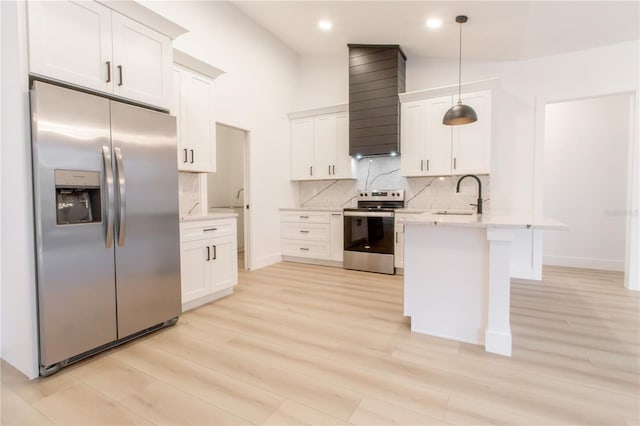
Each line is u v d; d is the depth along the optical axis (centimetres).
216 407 157
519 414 150
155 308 242
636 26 328
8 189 190
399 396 165
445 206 445
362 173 500
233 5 411
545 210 491
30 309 183
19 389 173
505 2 291
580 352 211
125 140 220
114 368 193
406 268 244
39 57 185
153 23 245
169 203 251
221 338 234
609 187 455
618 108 448
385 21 365
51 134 183
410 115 429
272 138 487
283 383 177
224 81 401
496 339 210
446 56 435
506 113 412
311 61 537
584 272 439
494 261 211
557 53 388
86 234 200
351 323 261
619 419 146
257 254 459
